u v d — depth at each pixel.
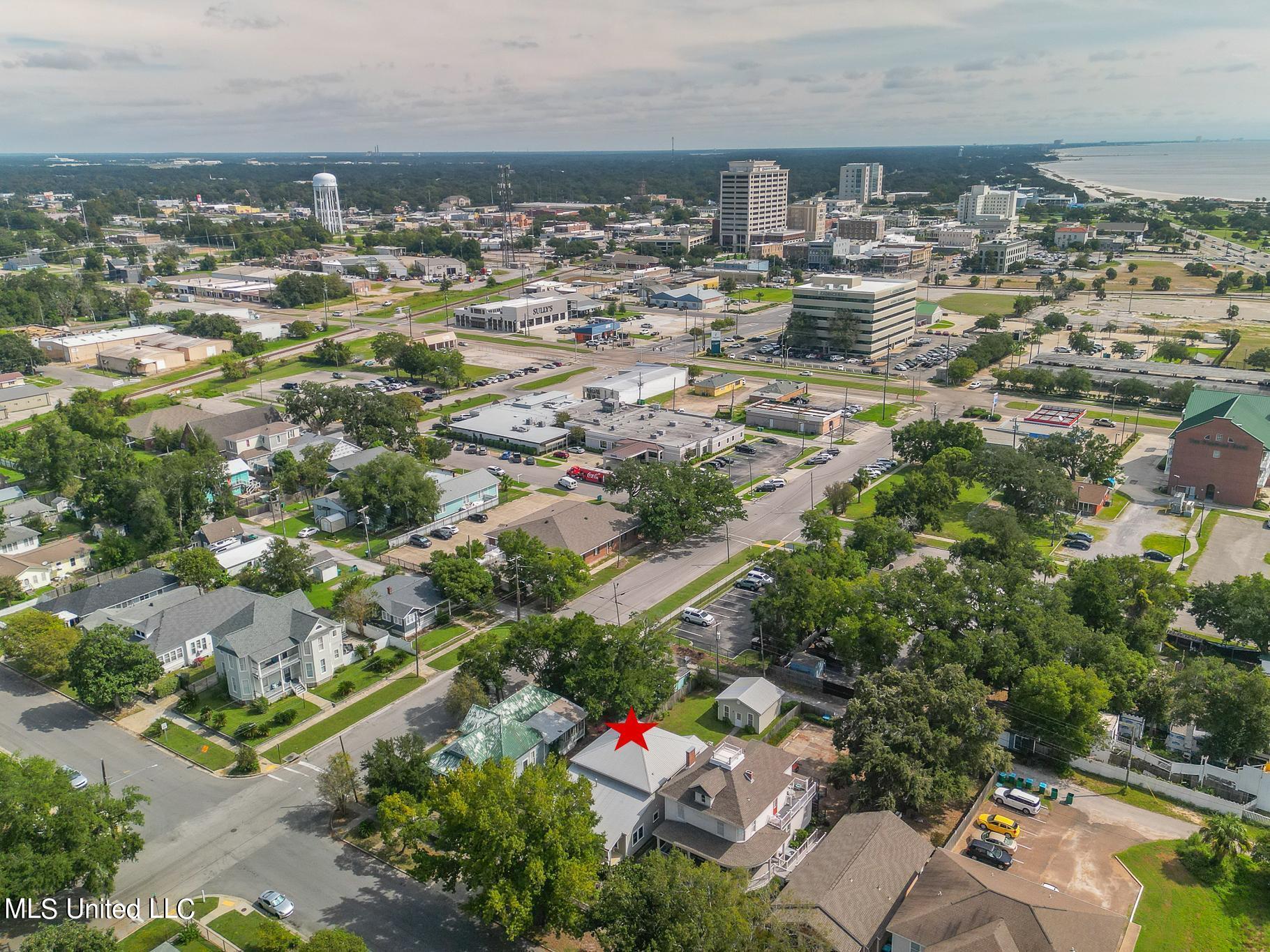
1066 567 131.62
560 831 68.88
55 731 98.69
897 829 74.94
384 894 75.38
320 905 73.94
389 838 79.44
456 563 121.69
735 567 137.38
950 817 83.12
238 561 137.12
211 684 106.31
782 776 80.44
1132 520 155.75
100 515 149.62
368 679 107.88
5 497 160.50
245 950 69.06
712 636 116.38
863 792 80.50
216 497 155.75
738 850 73.81
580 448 195.12
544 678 99.00
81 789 81.56
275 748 95.19
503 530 131.12
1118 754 90.19
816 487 171.62
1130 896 72.81
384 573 134.50
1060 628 98.56
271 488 168.38
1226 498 163.62
